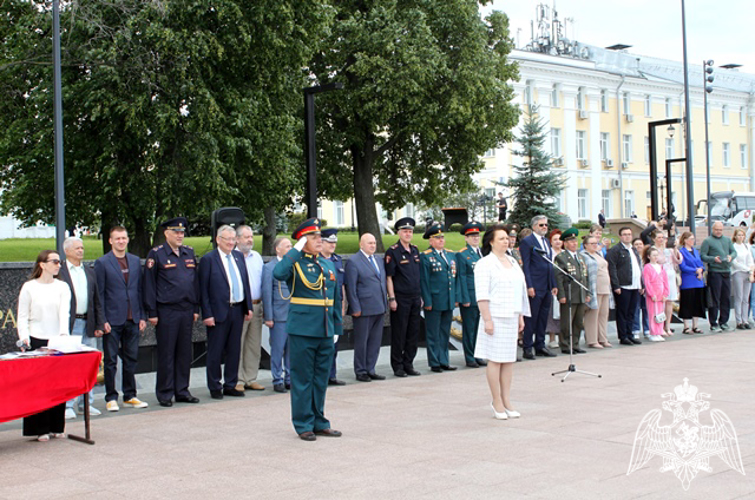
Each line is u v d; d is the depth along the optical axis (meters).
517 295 8.67
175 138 21.31
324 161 31.62
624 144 59.62
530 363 13.13
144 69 19.88
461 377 12.03
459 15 29.34
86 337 9.63
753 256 18.36
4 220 42.44
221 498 5.87
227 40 21.16
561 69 53.91
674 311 19.09
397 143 34.44
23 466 7.09
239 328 10.79
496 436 7.74
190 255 10.51
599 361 13.06
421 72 27.69
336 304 8.20
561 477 6.19
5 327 11.45
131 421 9.12
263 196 24.62
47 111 20.47
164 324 10.16
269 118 23.47
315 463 6.87
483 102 30.50
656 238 16.33
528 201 30.94
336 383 11.60
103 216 22.94
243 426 8.65
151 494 6.02
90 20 19.58
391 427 8.34
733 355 13.39
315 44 25.09
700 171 65.12
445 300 12.58
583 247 15.30
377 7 28.67
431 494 5.82
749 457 6.69
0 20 21.38
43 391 7.73
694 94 64.81
